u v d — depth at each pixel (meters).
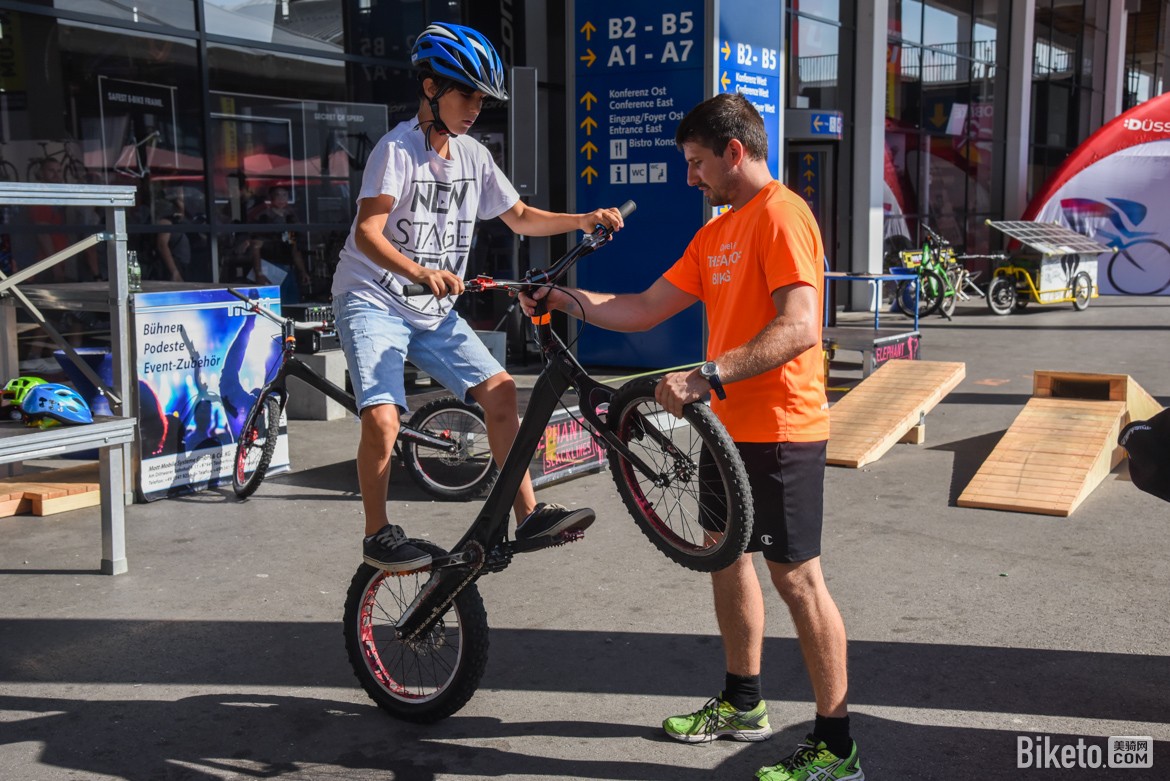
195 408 6.39
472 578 3.38
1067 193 19.61
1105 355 11.98
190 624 4.37
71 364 6.06
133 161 8.51
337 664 3.98
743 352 2.77
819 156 15.39
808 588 2.97
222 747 3.34
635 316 3.31
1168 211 19.31
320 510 6.04
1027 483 6.12
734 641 3.29
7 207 7.71
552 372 3.25
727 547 2.81
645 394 2.92
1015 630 4.21
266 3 9.37
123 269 5.79
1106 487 6.39
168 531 5.65
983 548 5.26
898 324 15.24
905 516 5.84
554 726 3.47
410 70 10.66
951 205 20.34
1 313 6.45
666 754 3.27
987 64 21.11
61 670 3.92
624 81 9.87
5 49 7.70
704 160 3.03
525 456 3.32
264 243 9.53
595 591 4.71
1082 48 25.25
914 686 3.71
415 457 6.25
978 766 3.16
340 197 10.17
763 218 2.90
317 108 9.87
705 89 9.41
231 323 6.52
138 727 3.48
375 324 3.74
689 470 3.03
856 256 17.23
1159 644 4.06
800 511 2.92
